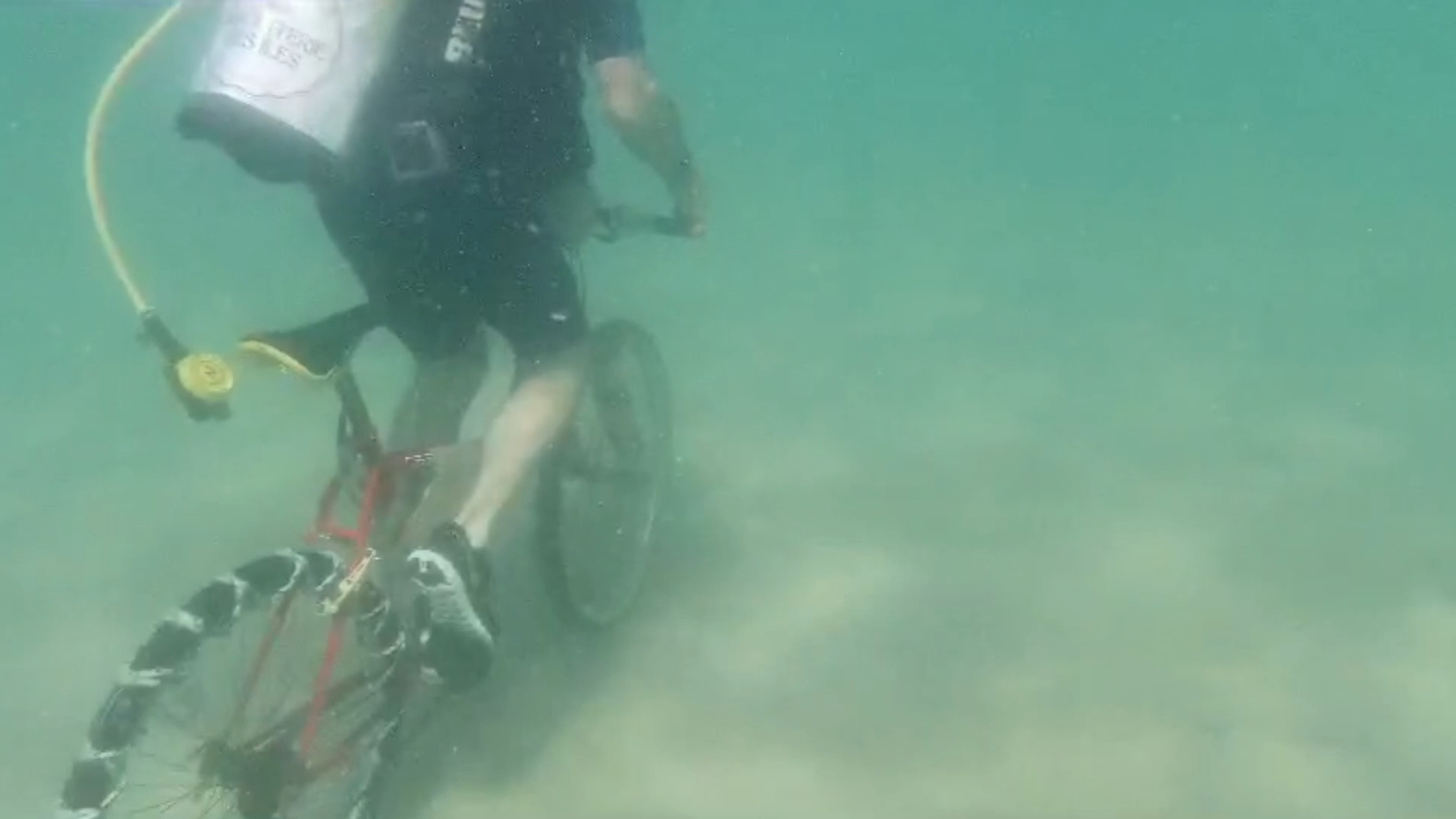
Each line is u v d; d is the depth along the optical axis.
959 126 25.42
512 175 2.83
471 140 2.74
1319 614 3.98
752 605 4.16
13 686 3.92
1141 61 49.34
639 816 3.07
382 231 2.84
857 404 6.40
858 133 24.88
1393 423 5.81
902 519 4.84
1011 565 4.40
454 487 2.86
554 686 3.67
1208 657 3.75
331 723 2.52
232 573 2.30
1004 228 11.73
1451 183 13.18
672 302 9.27
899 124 26.36
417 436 3.44
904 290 9.21
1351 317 7.85
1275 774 3.16
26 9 25.73
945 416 6.14
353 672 2.57
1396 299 8.26
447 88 2.68
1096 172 15.66
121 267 2.30
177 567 4.84
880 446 5.73
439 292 2.97
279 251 13.77
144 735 2.23
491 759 3.31
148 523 5.29
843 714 3.50
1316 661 3.71
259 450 6.10
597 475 3.98
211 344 9.39
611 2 2.96
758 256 11.02
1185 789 3.11
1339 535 4.57
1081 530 4.69
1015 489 5.12
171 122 2.50
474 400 3.58
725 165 19.44
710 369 7.23
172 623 2.19
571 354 3.10
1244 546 4.50
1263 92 30.64
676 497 5.13
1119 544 4.55
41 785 3.36
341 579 2.42
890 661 3.78
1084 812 3.04
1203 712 3.45
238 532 5.16
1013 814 3.04
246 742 2.35
